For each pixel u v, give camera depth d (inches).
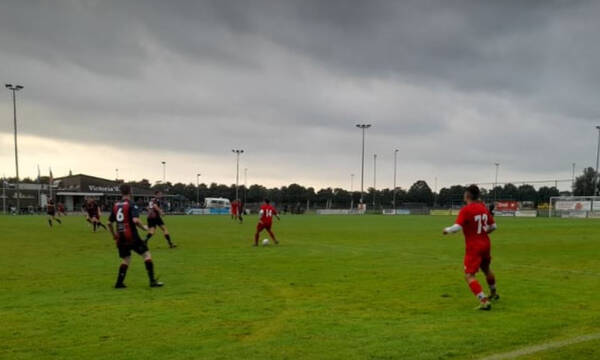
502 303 326.6
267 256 619.2
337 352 220.4
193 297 348.5
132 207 385.7
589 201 2244.1
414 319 281.3
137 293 364.2
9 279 431.5
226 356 215.3
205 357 214.1
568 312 299.4
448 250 698.2
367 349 224.5
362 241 864.3
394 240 887.7
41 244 784.9
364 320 278.8
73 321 276.8
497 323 271.6
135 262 556.7
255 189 5782.5
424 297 348.2
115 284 403.9
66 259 581.9
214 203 3627.0
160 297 348.8
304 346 229.1
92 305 320.5
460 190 3454.7
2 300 336.8
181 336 246.2
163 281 420.8
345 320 278.7
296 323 271.7
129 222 385.1
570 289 379.2
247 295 355.9
